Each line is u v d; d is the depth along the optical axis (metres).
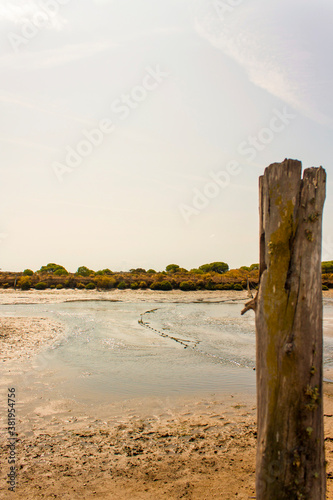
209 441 5.43
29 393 7.52
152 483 4.21
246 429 5.91
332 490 3.87
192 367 10.02
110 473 4.45
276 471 2.56
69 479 4.29
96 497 3.91
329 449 4.99
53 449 5.10
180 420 6.29
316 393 2.56
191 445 5.29
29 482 4.21
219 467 4.62
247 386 8.34
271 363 2.65
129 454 4.98
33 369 9.30
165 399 7.38
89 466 4.62
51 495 3.94
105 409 6.76
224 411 6.75
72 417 6.34
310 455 2.54
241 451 5.09
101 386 8.13
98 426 5.98
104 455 4.95
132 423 6.13
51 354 11.16
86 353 11.49
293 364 2.57
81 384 8.23
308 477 2.53
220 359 11.02
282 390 2.58
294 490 2.51
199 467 4.61
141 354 11.55
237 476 4.38
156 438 5.54
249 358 11.20
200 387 8.22
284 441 2.55
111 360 10.64
